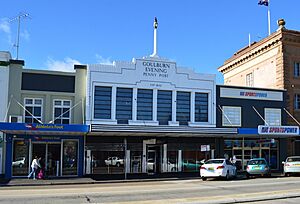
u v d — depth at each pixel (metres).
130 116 29.77
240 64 44.25
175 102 31.17
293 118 35.62
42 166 27.33
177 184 21.70
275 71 37.38
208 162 25.88
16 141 27.02
